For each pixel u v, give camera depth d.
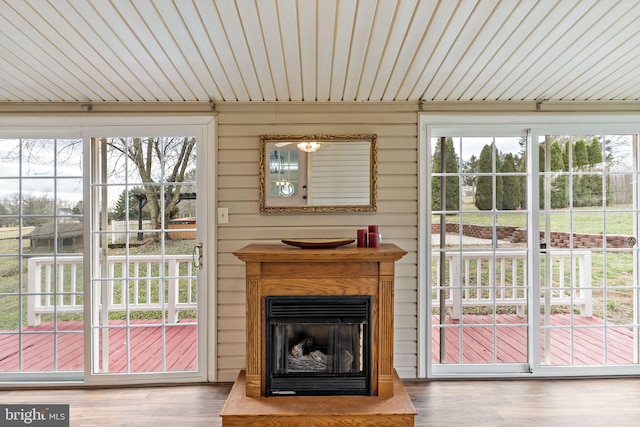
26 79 2.28
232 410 2.12
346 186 2.72
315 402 2.22
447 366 2.80
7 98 2.59
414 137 2.74
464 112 2.73
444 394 2.50
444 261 2.85
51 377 2.75
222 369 2.70
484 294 2.85
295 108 2.73
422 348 2.72
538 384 2.65
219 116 2.72
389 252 2.26
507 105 2.74
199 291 2.72
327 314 2.31
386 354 2.30
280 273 2.31
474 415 2.24
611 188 2.83
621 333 2.82
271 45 1.89
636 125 2.77
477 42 1.88
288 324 2.34
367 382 2.30
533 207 2.78
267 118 2.73
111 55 1.98
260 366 2.30
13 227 2.84
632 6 1.58
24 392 2.58
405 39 1.85
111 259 2.78
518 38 1.84
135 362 2.81
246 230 2.72
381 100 2.71
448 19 1.67
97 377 2.67
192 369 2.77
